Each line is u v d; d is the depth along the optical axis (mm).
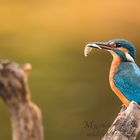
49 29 30859
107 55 25094
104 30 31750
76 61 25281
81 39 30266
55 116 19375
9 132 17703
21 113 5457
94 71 23609
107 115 19516
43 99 20672
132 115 7320
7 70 5395
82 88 21562
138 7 33250
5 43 27719
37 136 5480
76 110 19656
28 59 25734
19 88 5426
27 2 33906
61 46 28234
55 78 22797
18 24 31125
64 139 18016
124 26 32125
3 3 33719
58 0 34438
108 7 33875
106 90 21391
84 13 33406
